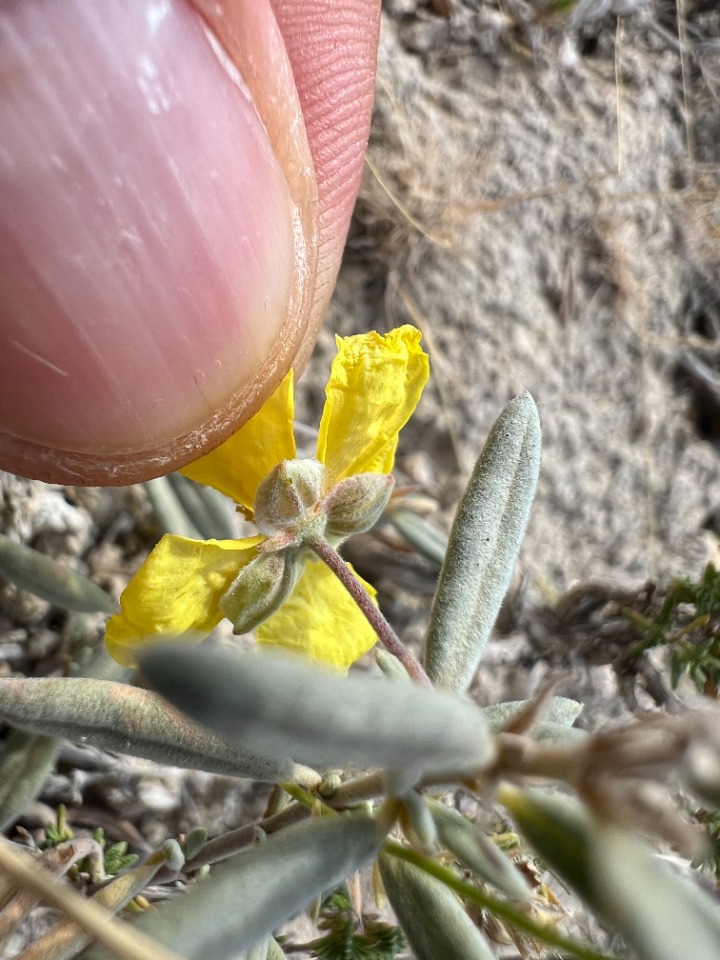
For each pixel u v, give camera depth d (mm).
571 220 68
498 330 65
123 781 48
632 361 69
